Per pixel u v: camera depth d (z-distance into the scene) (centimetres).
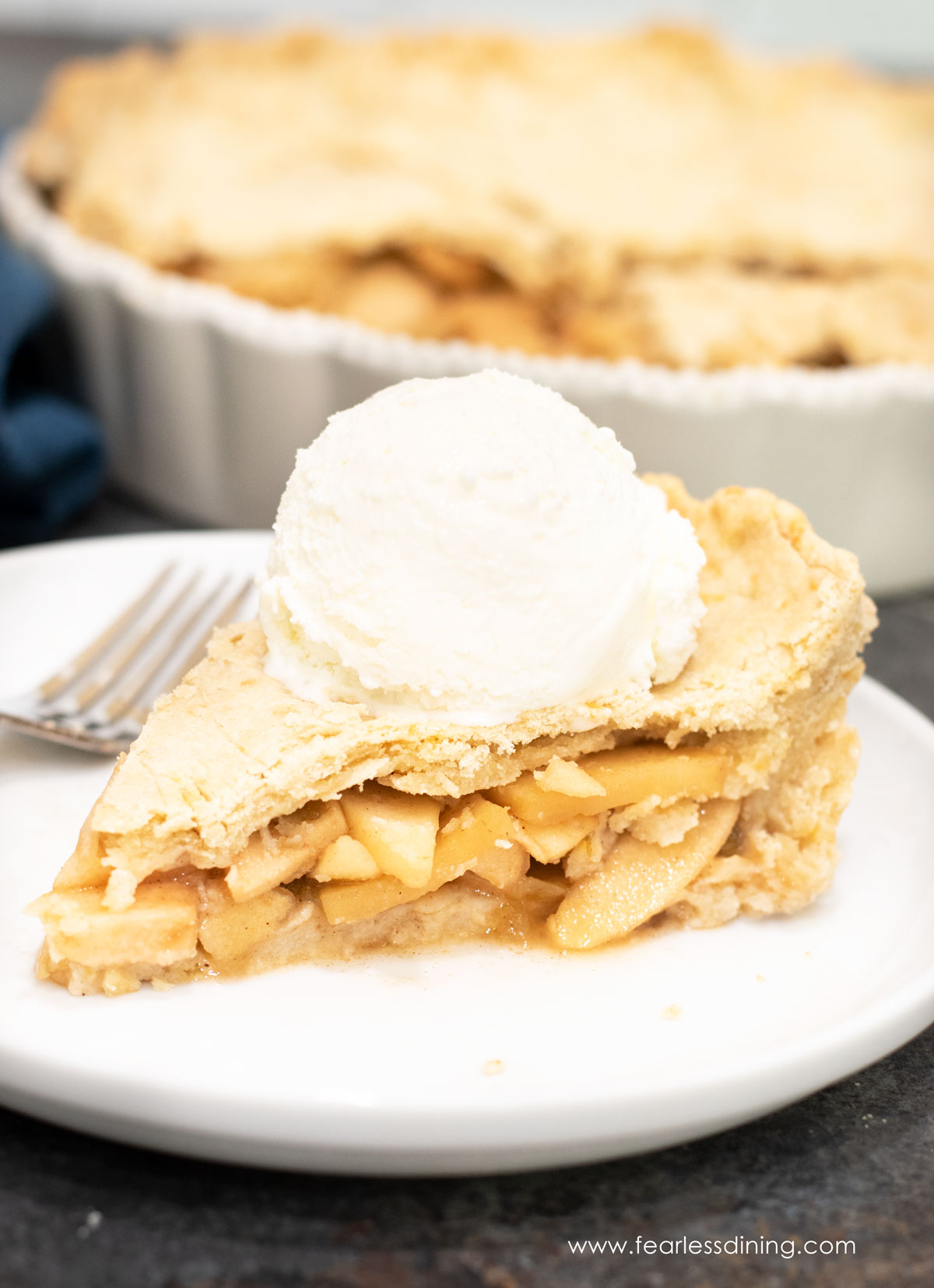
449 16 81
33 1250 24
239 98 53
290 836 29
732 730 30
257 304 43
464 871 30
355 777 29
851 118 57
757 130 55
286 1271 24
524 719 29
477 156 50
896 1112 27
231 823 28
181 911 28
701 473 42
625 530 29
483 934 30
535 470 29
